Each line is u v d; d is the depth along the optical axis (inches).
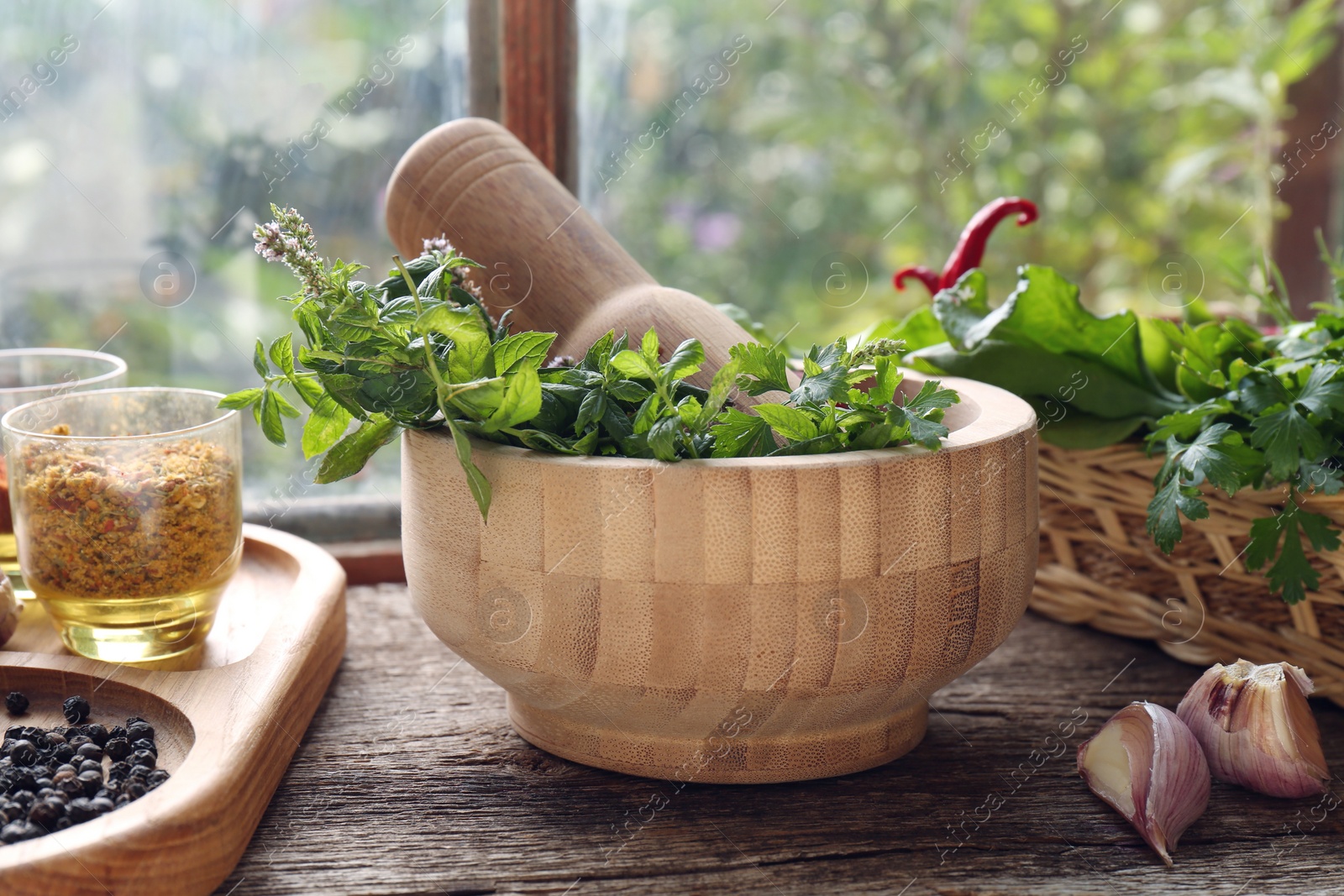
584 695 23.4
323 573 27.1
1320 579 25.3
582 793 24.1
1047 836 23.5
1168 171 50.4
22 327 32.4
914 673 23.2
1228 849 23.4
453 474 23.2
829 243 56.1
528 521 22.8
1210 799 24.3
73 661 25.1
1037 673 26.9
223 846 22.6
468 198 25.3
